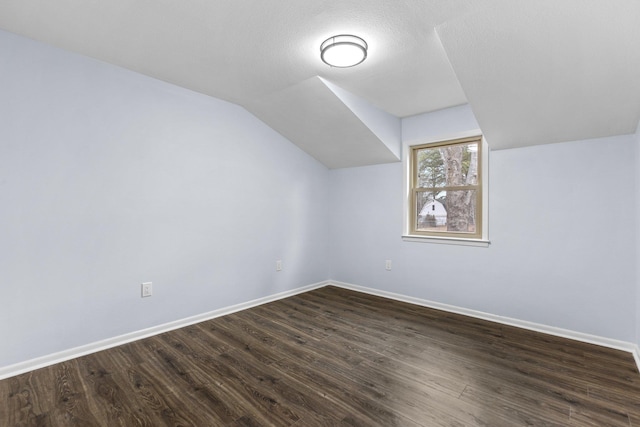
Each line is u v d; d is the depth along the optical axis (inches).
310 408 68.8
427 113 140.4
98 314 96.3
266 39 82.8
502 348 98.3
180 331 111.4
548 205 110.3
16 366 82.1
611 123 93.8
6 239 80.7
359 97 123.6
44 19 74.9
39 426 62.9
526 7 65.9
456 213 136.1
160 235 110.3
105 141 97.1
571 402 70.8
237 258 134.4
